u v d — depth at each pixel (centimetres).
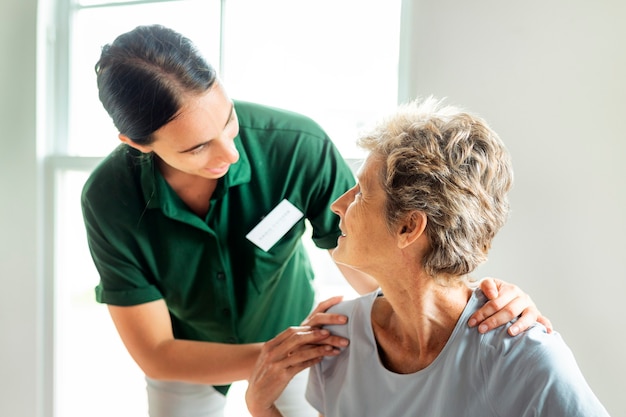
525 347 88
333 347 110
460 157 87
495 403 89
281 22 164
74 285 196
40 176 184
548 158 131
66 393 196
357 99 159
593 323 131
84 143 187
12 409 195
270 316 150
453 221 88
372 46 156
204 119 107
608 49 124
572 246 131
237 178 129
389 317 107
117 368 212
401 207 90
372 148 95
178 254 135
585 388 83
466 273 93
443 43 137
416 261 94
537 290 135
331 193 136
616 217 127
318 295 165
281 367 112
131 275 135
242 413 207
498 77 133
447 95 138
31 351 190
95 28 182
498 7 131
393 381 100
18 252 188
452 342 94
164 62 103
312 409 158
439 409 93
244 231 135
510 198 135
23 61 180
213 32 170
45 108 183
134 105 106
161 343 135
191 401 158
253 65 168
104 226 132
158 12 175
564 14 127
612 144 126
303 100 165
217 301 140
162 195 128
